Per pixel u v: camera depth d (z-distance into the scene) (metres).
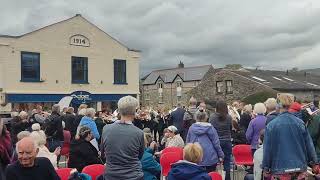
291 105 6.08
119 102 5.71
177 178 5.52
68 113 13.72
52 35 28.34
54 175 5.31
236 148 9.90
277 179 5.90
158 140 17.39
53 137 11.71
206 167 8.00
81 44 29.88
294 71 54.06
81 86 29.72
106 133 5.65
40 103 27.45
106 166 5.63
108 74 31.34
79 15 29.78
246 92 37.69
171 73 57.03
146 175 6.63
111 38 31.66
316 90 42.16
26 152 5.07
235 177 10.36
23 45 26.94
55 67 28.42
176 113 13.77
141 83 60.72
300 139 5.93
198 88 41.81
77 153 8.06
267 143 5.96
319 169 6.49
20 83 26.72
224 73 39.66
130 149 5.50
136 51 33.12
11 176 5.14
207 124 8.13
